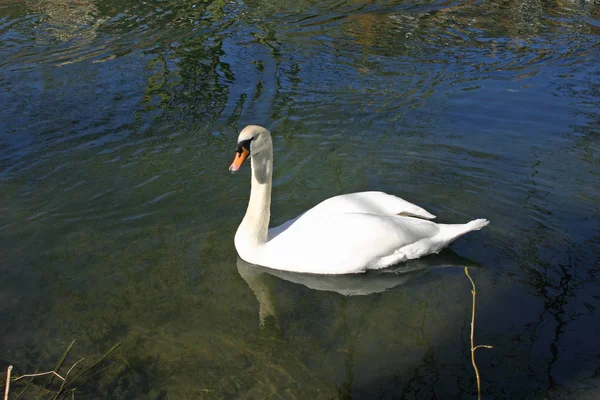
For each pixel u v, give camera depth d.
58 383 2.01
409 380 2.01
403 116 3.71
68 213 2.83
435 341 2.16
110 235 2.69
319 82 4.14
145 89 4.00
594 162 3.19
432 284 2.43
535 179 3.05
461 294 2.37
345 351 2.13
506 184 3.02
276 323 2.25
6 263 2.52
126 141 3.42
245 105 3.80
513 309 2.28
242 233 2.54
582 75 4.23
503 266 2.50
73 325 2.23
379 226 2.49
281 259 2.51
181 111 3.73
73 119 3.64
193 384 2.01
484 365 2.06
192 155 3.29
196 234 2.70
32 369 2.06
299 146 3.38
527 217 2.78
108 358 2.10
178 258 2.56
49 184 3.04
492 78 4.21
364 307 2.33
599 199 2.89
